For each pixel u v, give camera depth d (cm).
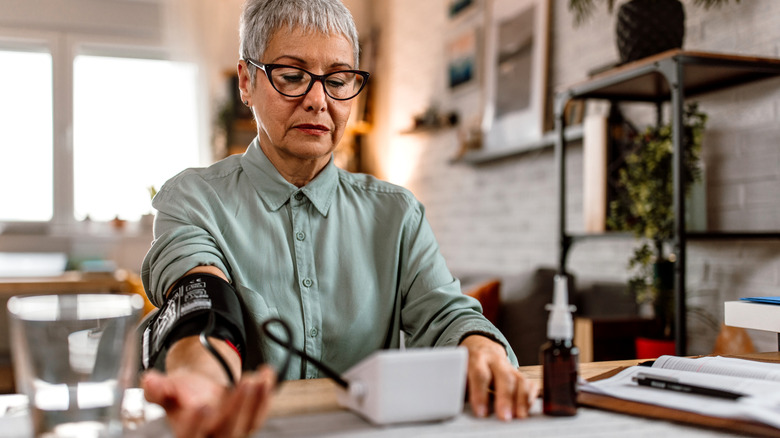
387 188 124
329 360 112
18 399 84
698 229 207
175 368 69
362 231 119
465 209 374
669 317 211
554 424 67
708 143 215
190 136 532
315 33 107
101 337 55
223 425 54
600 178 233
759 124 196
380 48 488
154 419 68
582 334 225
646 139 209
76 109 518
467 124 370
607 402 74
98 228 518
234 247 110
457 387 67
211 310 79
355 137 511
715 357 97
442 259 121
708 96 215
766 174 194
